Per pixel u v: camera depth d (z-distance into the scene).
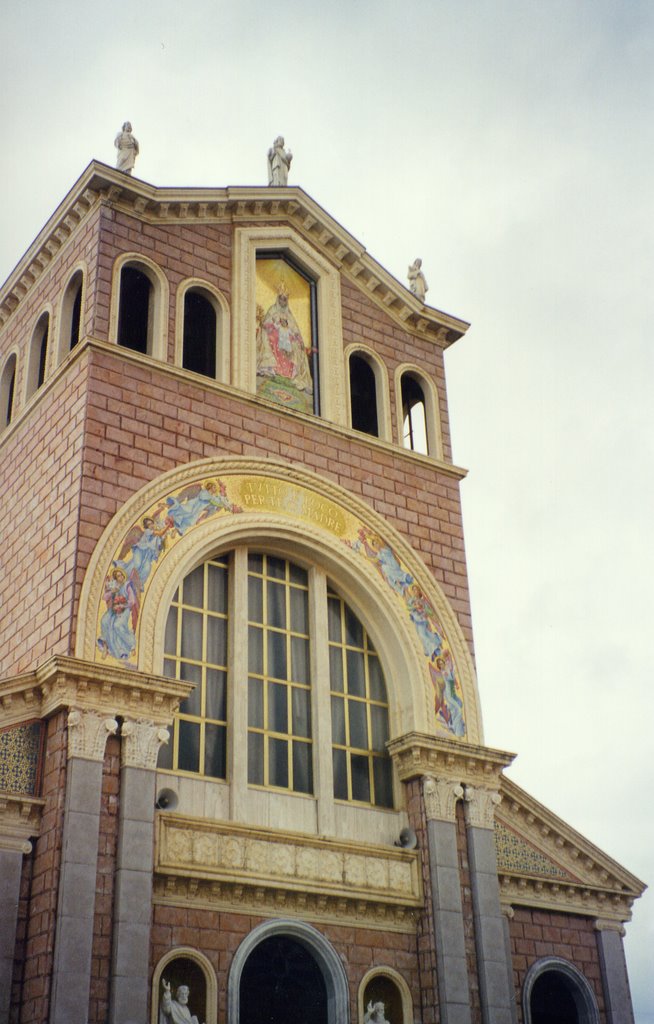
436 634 35.09
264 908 29.09
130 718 28.14
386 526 35.69
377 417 38.06
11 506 33.91
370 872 30.95
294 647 33.44
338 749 32.91
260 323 36.81
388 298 39.75
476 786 33.22
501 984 31.00
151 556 30.70
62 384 33.12
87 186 34.50
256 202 37.53
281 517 33.56
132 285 34.94
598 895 35.47
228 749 30.73
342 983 29.45
